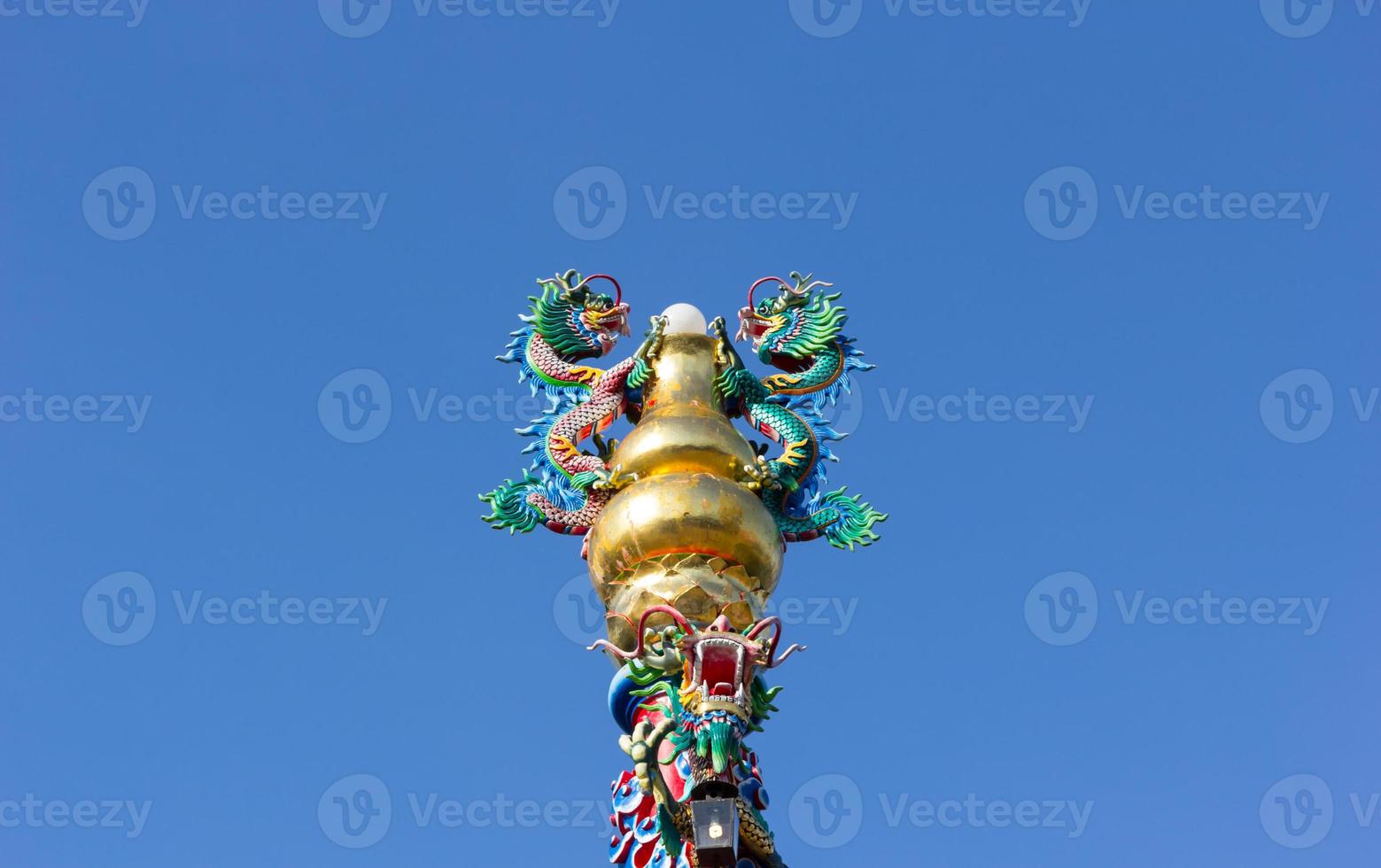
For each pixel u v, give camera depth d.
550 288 23.78
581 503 21.80
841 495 22.00
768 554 20.69
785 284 23.89
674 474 20.89
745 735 18.39
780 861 18.28
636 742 18.33
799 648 18.61
